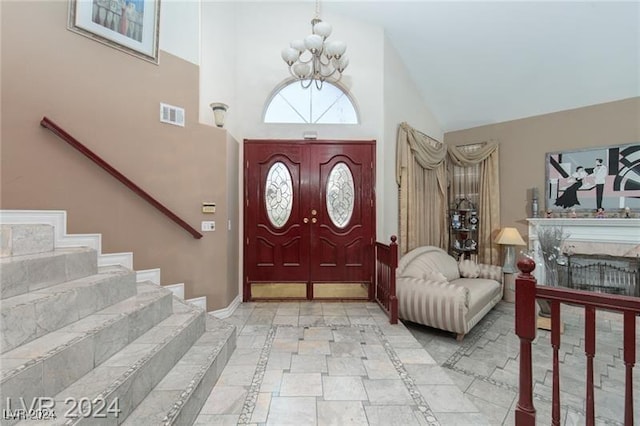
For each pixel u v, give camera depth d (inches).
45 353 52.7
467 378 98.6
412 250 167.6
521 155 191.6
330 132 159.6
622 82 153.3
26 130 89.0
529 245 184.5
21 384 47.3
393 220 170.2
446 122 215.5
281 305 147.3
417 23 154.4
